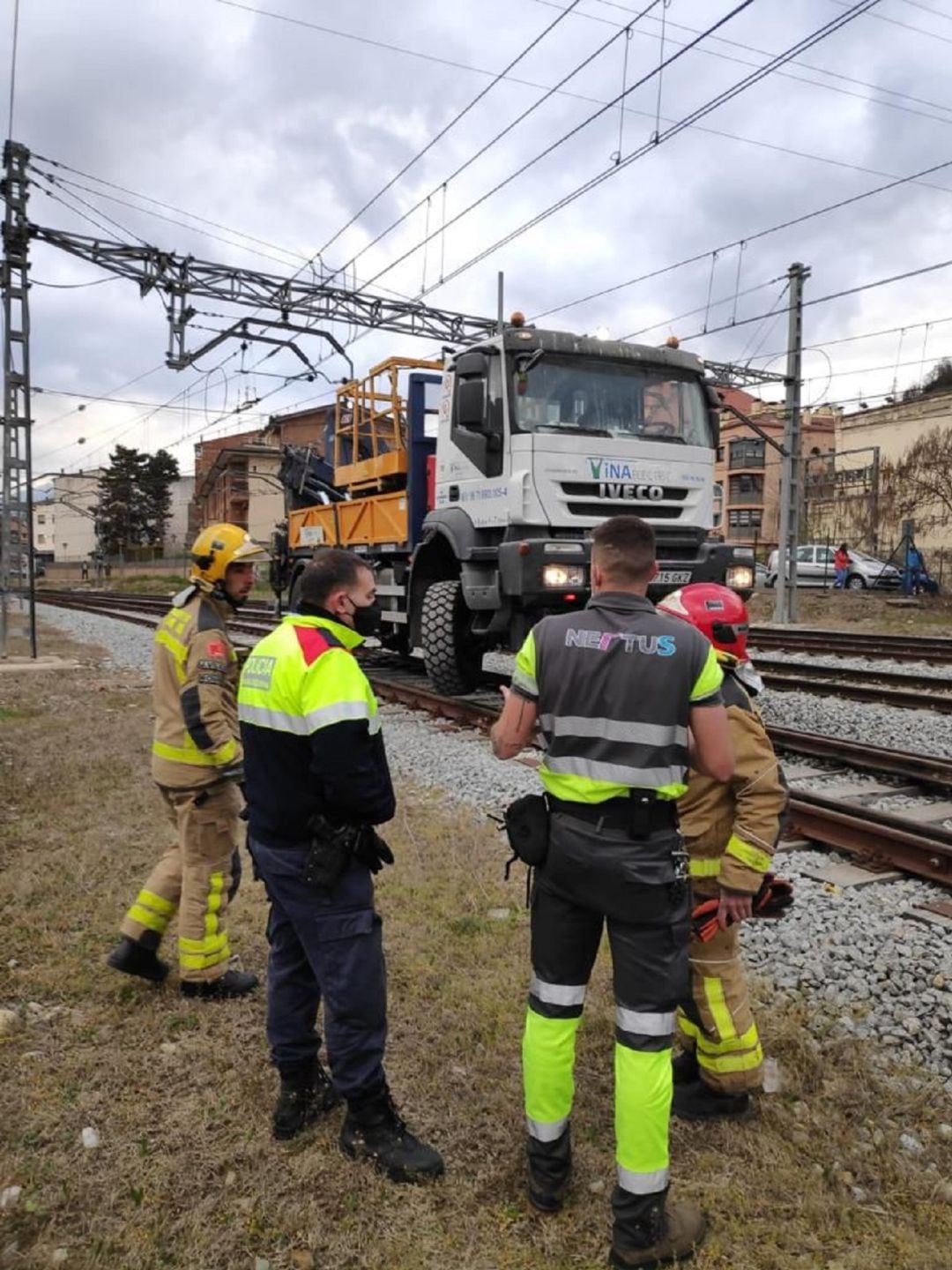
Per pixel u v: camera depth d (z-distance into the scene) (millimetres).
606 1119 3031
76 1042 3426
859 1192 2674
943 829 5555
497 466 8578
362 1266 2420
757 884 2693
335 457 13461
